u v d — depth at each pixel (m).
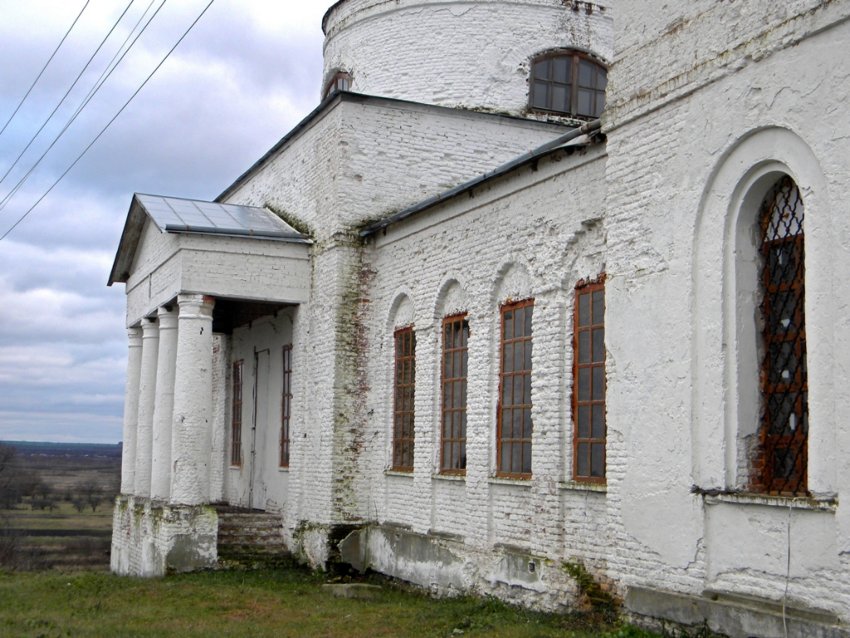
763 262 9.53
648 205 10.53
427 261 16.16
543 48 20.56
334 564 17.02
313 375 18.36
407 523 16.22
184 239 18.20
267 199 21.67
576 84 20.77
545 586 12.40
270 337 21.89
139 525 20.03
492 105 20.28
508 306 14.04
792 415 9.09
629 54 10.96
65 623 12.59
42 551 46.84
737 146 9.47
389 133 18.41
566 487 12.24
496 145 19.19
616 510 10.67
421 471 15.83
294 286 18.80
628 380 10.63
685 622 9.52
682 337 9.91
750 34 9.28
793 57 8.82
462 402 15.07
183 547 17.61
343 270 17.75
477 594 13.93
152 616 13.18
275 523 19.19
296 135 20.16
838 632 7.95
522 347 13.65
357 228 17.91
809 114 8.61
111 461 190.50
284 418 20.62
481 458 14.20
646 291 10.46
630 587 10.35
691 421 9.70
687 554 9.61
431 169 18.59
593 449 12.01
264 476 21.47
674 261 10.09
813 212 8.60
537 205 13.34
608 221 11.16
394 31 21.19
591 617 11.23
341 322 17.64
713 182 9.72
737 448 9.32
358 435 17.56
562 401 12.55
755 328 9.51
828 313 8.38
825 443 8.30
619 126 11.05
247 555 18.17
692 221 9.89
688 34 10.09
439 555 14.98
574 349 12.49
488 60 20.44
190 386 17.97
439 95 20.48
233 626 12.32
